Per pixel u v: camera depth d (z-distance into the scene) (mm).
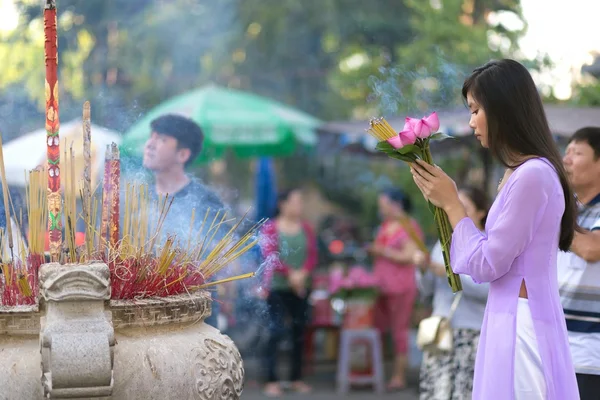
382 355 8984
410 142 2805
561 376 2693
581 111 6180
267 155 9828
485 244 2691
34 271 2588
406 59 10016
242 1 12727
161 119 3955
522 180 2660
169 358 2477
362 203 14516
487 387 2711
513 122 2742
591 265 3504
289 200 7578
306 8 12961
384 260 7875
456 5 10219
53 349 2195
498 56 9875
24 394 2348
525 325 2684
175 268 2682
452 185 2834
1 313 2396
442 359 4766
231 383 2621
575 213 2852
